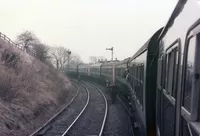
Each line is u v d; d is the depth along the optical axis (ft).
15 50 67.26
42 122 40.50
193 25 8.22
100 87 119.44
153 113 21.83
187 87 9.05
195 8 8.41
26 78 52.34
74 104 63.67
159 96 17.60
